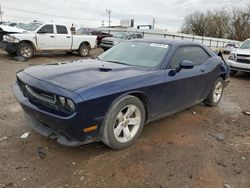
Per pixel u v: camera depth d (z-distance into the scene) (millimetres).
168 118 5047
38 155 3438
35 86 3342
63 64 4188
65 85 3193
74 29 22672
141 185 2961
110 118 3402
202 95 5371
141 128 3900
